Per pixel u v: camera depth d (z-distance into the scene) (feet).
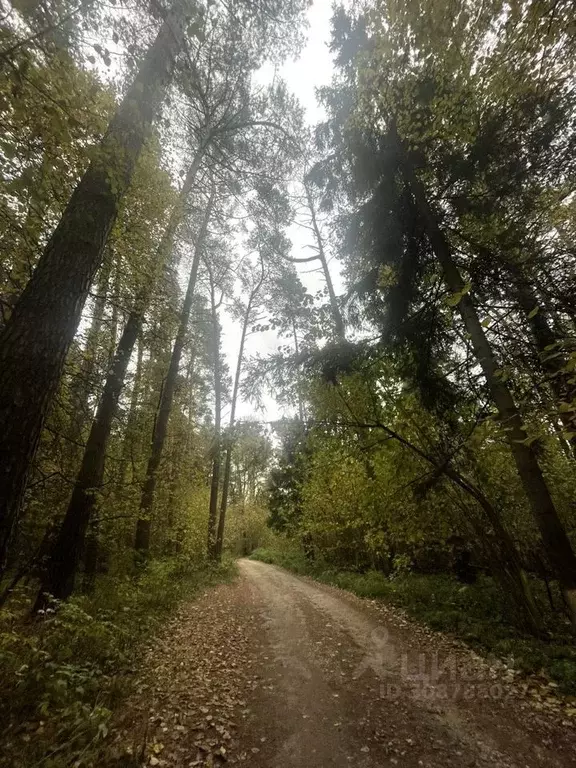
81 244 12.35
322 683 15.58
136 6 13.14
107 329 29.86
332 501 41.09
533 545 25.02
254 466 73.05
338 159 30.91
